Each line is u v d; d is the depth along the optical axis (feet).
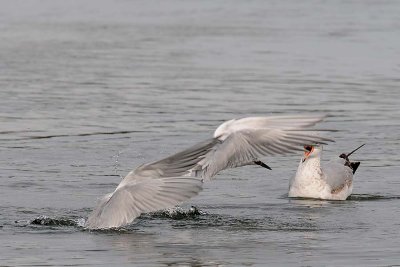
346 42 110.42
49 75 85.97
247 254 35.86
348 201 47.85
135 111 70.28
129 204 34.19
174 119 67.41
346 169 49.60
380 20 132.46
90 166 53.88
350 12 142.41
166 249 36.58
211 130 63.46
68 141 60.29
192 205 45.47
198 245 37.35
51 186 49.06
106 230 39.75
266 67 92.53
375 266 34.09
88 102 73.67
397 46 107.55
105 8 146.51
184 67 91.97
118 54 99.81
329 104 73.82
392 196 48.91
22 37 111.86
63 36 113.39
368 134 63.41
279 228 40.88
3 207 44.29
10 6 147.23
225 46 106.52
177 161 33.50
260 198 47.88
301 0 160.45
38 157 55.93
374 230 40.55
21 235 38.93
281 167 55.42
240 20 131.75
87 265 34.06
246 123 28.43
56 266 33.91
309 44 108.58
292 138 27.50
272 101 74.69
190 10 144.56
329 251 36.47
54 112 69.51
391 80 86.02
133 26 124.47
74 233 39.32
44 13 138.72
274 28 122.72
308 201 47.65
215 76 86.94
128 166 53.93
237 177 52.65
